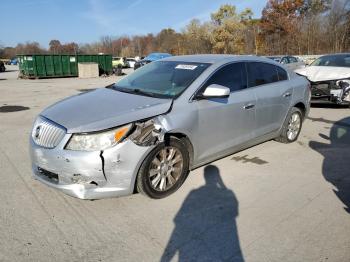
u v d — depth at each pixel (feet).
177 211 11.23
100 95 13.60
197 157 13.16
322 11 146.82
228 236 9.86
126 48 278.67
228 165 15.44
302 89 18.79
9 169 14.65
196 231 10.10
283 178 14.08
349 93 27.58
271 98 16.38
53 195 12.18
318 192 12.79
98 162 10.25
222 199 12.12
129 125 10.74
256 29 163.22
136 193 12.34
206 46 189.78
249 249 9.26
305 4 154.71
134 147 10.73
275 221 10.69
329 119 25.64
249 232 10.07
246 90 15.12
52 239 9.59
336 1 124.77
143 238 9.71
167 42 228.22
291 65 56.44
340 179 14.05
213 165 15.37
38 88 52.16
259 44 159.02
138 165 10.97
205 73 13.61
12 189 12.63
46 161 10.82
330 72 28.58
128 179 10.84
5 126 23.09
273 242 9.59
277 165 15.58
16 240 9.51
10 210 11.10
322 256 8.98
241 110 14.61
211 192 12.65
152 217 10.84
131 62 148.25
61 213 10.98
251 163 15.76
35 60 77.20
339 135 20.95
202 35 189.47
